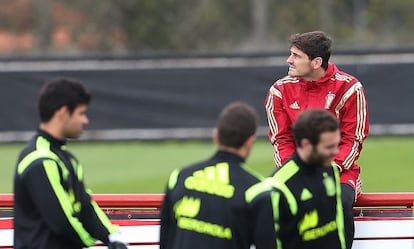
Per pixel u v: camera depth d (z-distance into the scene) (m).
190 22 121.38
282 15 127.06
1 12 128.50
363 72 62.84
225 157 17.14
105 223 18.14
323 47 21.11
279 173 18.19
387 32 125.56
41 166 17.00
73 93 17.28
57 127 17.38
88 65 63.41
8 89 63.16
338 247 18.56
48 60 63.09
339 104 21.41
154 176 54.41
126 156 61.38
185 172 17.42
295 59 21.28
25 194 17.22
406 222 22.47
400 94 62.91
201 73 63.62
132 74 63.69
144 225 22.50
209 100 63.75
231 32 123.12
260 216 16.75
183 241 17.09
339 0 131.00
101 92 63.69
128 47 120.56
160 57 63.59
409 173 55.03
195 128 64.12
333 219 18.45
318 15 127.50
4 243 22.22
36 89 63.09
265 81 63.34
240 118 16.94
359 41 110.19
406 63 62.66
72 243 17.55
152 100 63.94
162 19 120.62
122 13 120.62
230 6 123.94
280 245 17.98
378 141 66.00
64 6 122.31
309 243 18.22
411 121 63.09
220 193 16.94
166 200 17.67
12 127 63.47
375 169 56.66
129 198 22.28
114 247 18.03
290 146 21.62
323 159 17.88
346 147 21.25
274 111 21.80
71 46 119.56
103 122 64.06
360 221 22.45
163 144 64.50
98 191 49.97
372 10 127.25
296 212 18.00
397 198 22.16
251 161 58.25
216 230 16.86
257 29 123.44
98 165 58.47
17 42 125.81
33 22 126.19
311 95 21.50
